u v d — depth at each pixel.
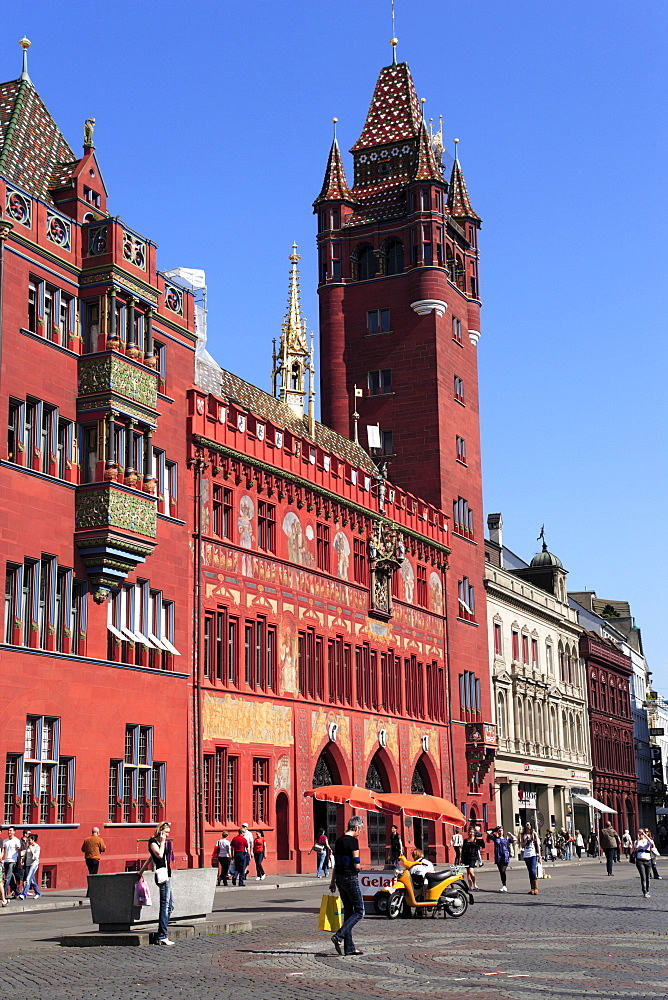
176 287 51.16
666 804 147.12
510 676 90.25
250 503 55.81
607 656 120.31
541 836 96.88
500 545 108.88
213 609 51.91
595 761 112.81
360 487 67.56
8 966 20.95
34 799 39.81
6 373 40.69
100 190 47.97
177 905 27.22
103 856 42.38
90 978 19.36
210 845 49.50
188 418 51.22
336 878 23.28
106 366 43.94
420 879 33.38
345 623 64.31
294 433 60.50
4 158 45.09
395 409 80.75
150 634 47.25
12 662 39.41
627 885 51.41
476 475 85.50
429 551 76.44
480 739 77.94
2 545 39.69
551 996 17.55
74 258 44.81
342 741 62.31
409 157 85.12
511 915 34.00
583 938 26.77
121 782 44.19
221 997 17.20
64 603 42.50
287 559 58.69
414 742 71.12
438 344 80.69
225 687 52.06
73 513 43.28
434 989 18.38
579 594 146.25
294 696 57.91
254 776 54.12
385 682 68.81
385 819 67.44
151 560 47.59
